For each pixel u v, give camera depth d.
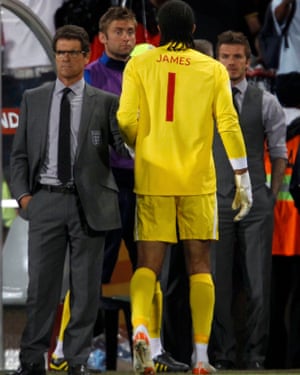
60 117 24.62
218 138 28.94
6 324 31.30
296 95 32.22
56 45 24.70
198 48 28.72
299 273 31.48
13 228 30.83
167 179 24.30
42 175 24.67
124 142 24.62
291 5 32.41
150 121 24.34
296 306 31.45
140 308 24.02
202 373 24.89
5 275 30.42
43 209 24.55
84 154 24.59
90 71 28.36
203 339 24.94
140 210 24.58
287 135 31.84
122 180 27.77
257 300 29.12
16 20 32.97
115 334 29.88
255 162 29.06
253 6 32.69
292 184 30.98
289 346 31.39
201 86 24.34
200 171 24.41
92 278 24.64
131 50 28.22
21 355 24.83
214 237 24.84
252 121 29.02
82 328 24.62
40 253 24.58
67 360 24.64
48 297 24.73
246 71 32.34
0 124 26.92
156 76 24.36
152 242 24.50
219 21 32.44
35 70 33.16
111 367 29.86
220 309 28.86
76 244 24.61
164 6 24.73
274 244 31.58
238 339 30.66
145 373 23.72
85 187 24.48
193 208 24.45
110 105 25.00
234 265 30.47
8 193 33.44
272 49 32.47
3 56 33.09
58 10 32.03
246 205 24.56
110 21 28.12
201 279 24.84
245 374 27.05
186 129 24.30
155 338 26.27
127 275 31.42
